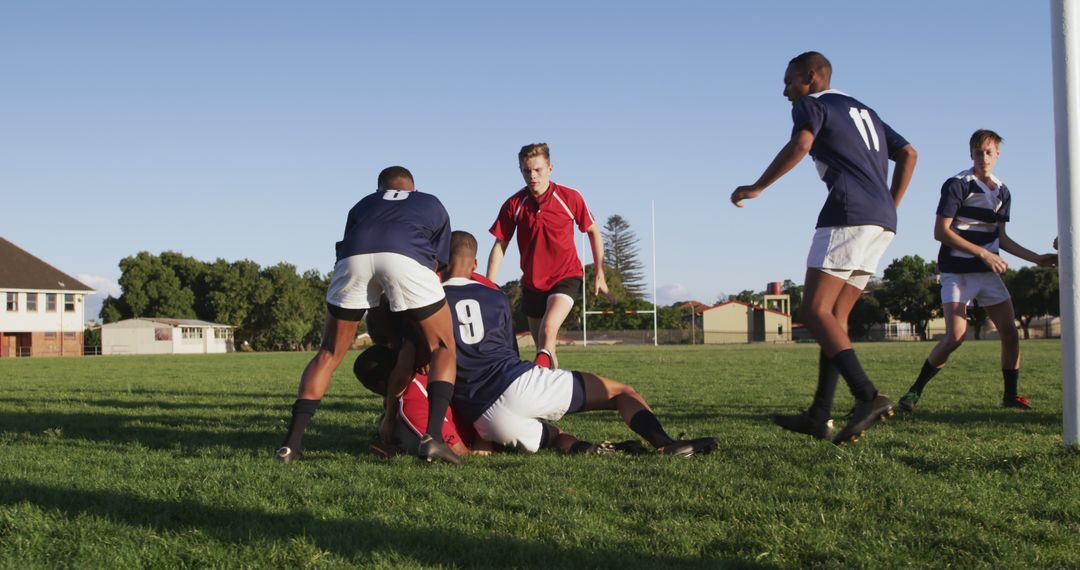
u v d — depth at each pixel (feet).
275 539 9.34
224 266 259.39
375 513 10.56
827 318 14.39
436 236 15.60
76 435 19.39
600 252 23.20
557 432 16.12
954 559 8.63
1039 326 213.25
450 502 11.13
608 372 45.93
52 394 33.60
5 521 10.05
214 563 8.68
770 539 9.25
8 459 15.03
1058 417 20.99
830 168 14.51
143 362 81.30
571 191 22.44
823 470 12.83
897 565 8.45
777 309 236.22
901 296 214.48
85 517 10.25
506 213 22.65
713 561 8.61
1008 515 10.09
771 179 14.30
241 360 87.97
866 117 14.76
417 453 14.19
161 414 24.47
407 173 16.72
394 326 16.46
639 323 232.12
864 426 13.99
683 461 14.08
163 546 9.20
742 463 13.69
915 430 18.26
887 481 11.83
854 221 14.16
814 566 8.49
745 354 77.71
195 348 219.20
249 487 12.00
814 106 14.21
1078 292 13.19
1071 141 13.25
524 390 15.14
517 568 8.46
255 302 248.73
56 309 183.52
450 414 15.72
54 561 8.68
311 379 15.14
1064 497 10.87
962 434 17.40
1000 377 36.96
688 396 29.04
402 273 14.38
